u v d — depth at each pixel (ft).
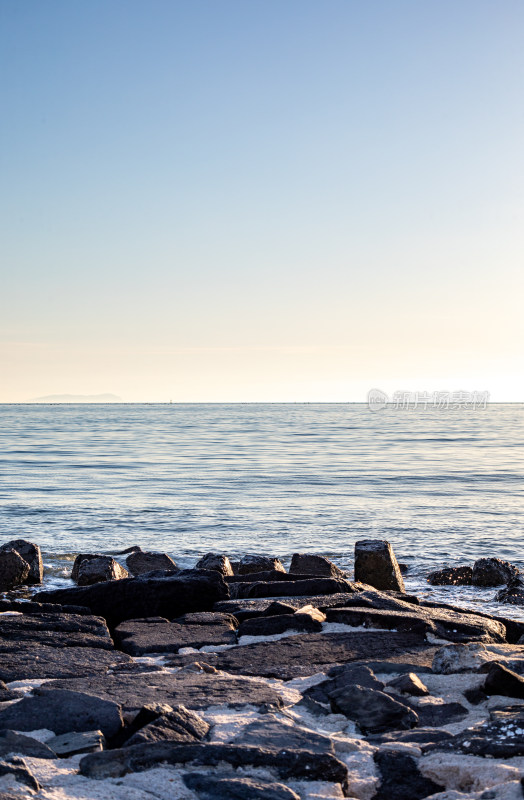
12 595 51.72
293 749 15.55
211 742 16.20
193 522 86.94
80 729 17.42
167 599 36.19
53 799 12.98
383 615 30.48
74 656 25.90
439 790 14.61
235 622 32.37
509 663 22.44
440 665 23.36
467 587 55.11
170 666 24.89
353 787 14.61
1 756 15.17
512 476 145.48
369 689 19.95
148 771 14.64
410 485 127.85
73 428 459.73
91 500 105.40
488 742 15.88
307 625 29.99
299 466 169.89
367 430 418.92
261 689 21.08
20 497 108.06
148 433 378.32
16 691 20.86
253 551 70.59
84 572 53.62
